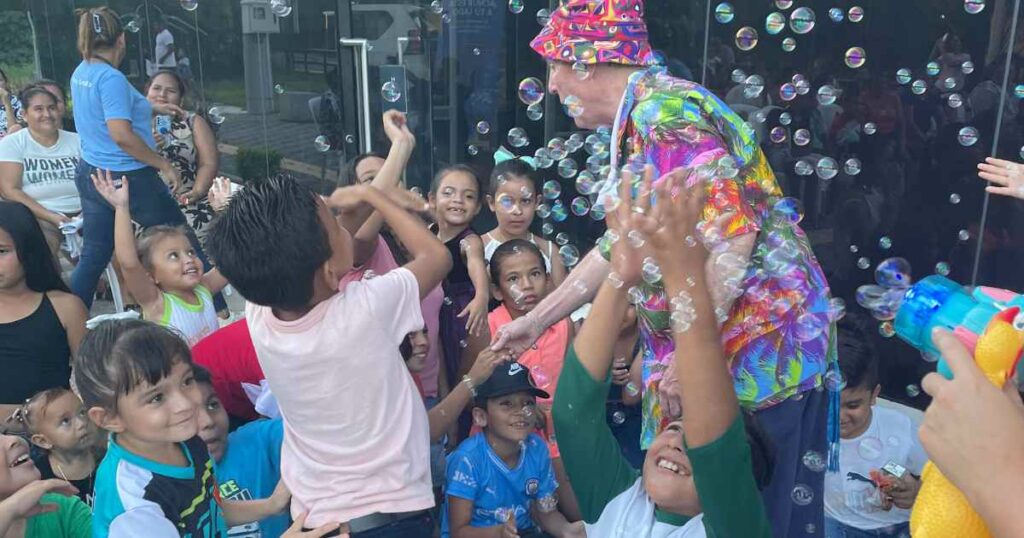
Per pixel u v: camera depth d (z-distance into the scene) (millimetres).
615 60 1539
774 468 1448
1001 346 852
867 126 3193
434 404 2445
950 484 898
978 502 723
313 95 4414
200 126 4270
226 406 2123
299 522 1553
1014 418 731
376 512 1525
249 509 1690
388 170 2135
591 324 1336
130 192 3674
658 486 1327
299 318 1529
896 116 3117
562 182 4059
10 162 4297
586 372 1329
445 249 1753
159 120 4180
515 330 1694
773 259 1455
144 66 4836
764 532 1175
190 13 4586
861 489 2088
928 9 2959
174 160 4188
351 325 1520
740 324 1462
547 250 2957
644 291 1479
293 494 1613
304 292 1489
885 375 3211
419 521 1562
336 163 4445
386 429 1556
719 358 1100
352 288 1574
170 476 1549
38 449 2129
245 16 4449
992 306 1047
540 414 2301
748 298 1451
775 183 1515
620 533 1383
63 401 2113
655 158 1412
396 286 1600
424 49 4246
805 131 3371
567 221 4082
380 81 4309
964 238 3010
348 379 1521
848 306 3332
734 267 1336
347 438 1549
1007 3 2758
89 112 3578
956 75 2938
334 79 4344
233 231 1454
